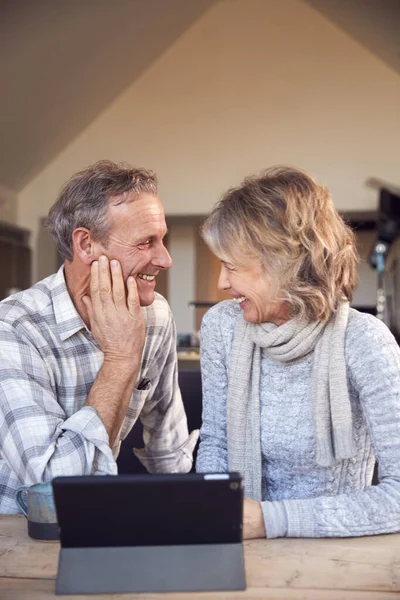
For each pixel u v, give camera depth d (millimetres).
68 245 1488
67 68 6410
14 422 1331
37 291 1551
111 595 925
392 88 7484
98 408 1378
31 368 1444
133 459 2021
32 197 8430
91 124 8109
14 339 1447
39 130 7324
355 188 7602
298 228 1258
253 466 1393
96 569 936
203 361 1538
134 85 7957
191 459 1931
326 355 1313
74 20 5656
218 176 7891
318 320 1317
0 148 7180
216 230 1298
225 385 1506
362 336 1297
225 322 1503
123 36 6441
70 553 942
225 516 930
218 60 7754
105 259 1442
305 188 1293
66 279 1539
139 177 1476
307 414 1360
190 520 930
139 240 1442
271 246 1261
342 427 1271
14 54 5719
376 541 1116
